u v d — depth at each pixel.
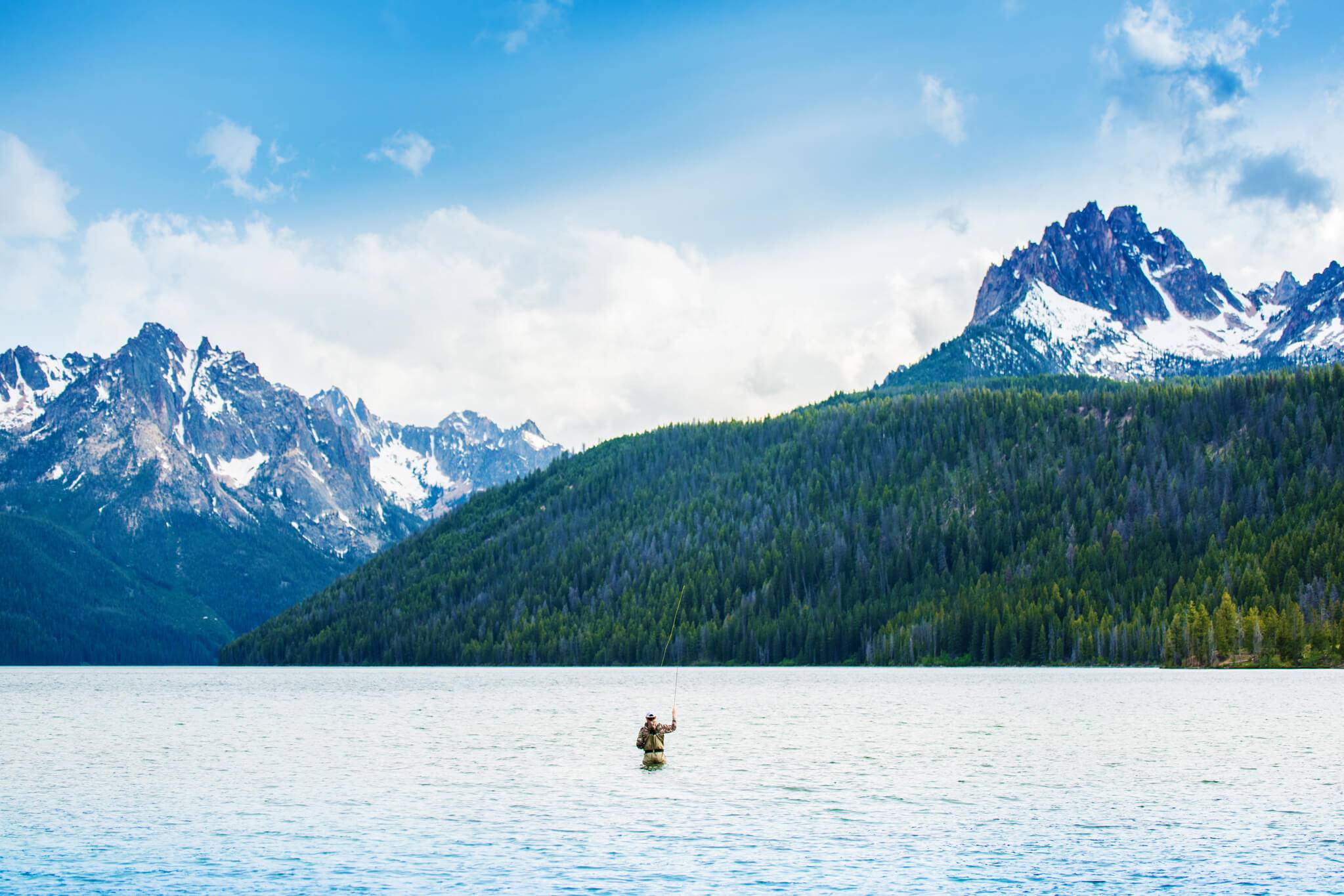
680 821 48.25
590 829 46.62
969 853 42.22
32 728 95.44
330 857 42.19
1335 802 51.88
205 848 43.94
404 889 37.84
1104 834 45.19
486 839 44.97
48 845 44.72
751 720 93.25
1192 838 44.47
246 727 94.75
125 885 38.84
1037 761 65.62
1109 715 94.50
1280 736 77.62
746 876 39.19
